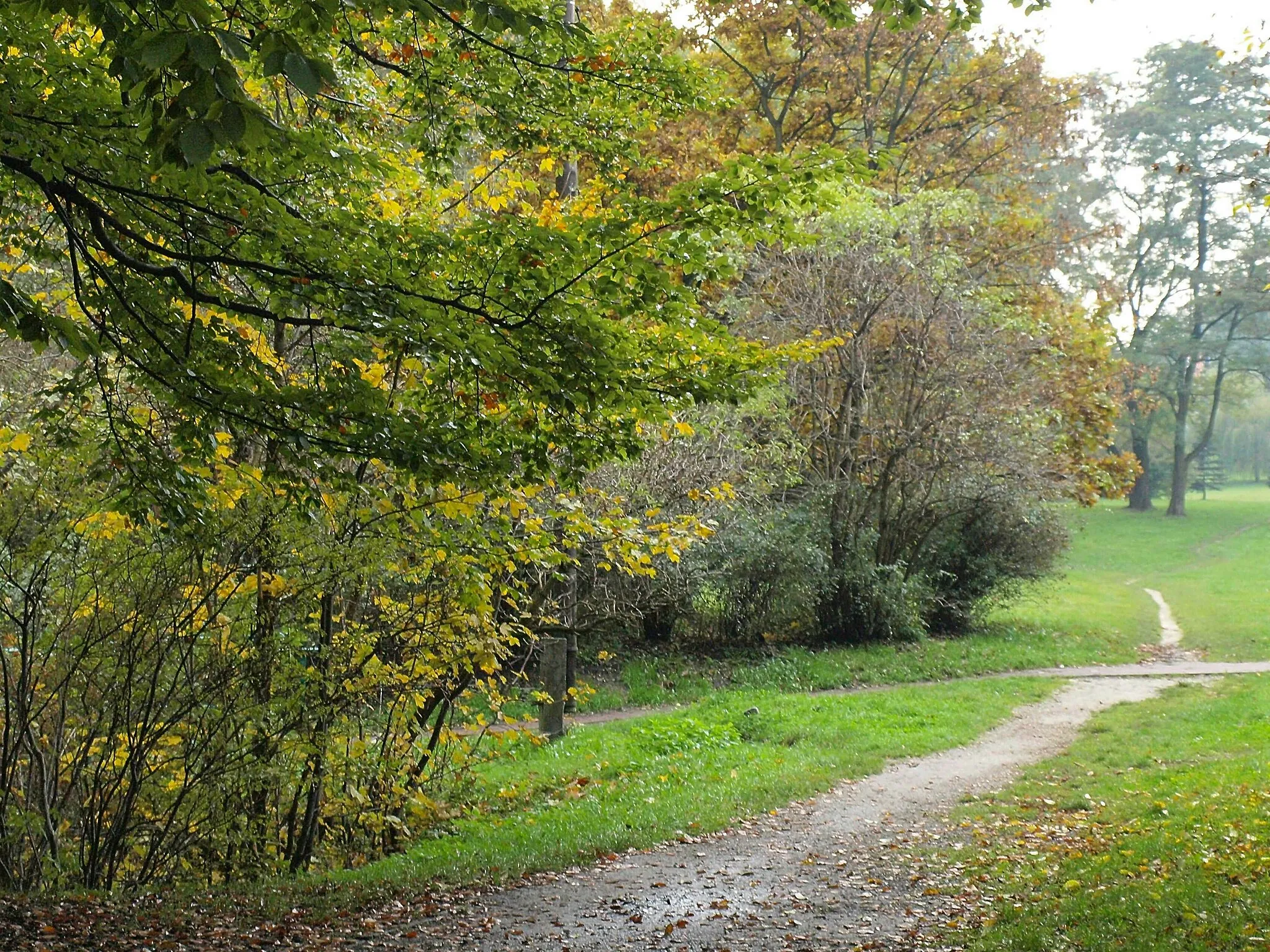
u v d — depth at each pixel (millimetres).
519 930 7734
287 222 6227
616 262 7074
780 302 22938
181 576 9250
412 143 8977
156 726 9453
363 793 10484
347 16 7145
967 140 31219
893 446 23391
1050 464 26922
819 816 11758
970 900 7957
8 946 6867
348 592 10461
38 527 8945
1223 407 64875
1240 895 6715
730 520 21891
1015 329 24469
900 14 7891
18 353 14195
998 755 15133
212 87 3627
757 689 20906
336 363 8008
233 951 7121
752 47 30016
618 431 8023
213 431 7520
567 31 7293
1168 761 13578
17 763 9102
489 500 9984
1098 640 26500
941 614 26969
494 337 6840
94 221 6285
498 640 10859
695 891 8766
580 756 15656
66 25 7148
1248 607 31422
